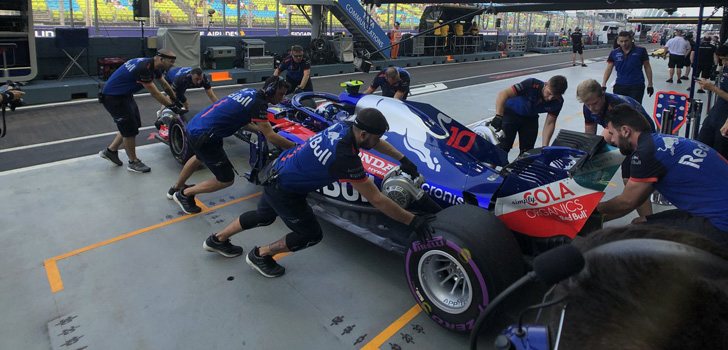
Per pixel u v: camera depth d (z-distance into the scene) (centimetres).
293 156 290
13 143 636
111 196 467
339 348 267
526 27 3650
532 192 272
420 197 296
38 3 1515
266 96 354
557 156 284
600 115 398
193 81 535
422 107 355
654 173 258
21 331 274
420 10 2809
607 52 3098
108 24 1642
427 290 278
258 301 307
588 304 55
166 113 548
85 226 403
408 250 281
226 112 371
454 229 255
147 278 330
